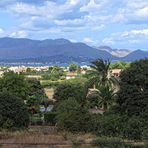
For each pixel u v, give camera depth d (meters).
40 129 57.81
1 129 55.38
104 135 49.00
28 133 48.53
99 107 96.62
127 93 58.50
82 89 105.62
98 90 93.69
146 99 57.41
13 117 57.91
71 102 67.62
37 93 116.19
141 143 40.47
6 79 99.31
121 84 60.06
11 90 98.56
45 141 38.84
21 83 100.75
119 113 59.16
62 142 38.75
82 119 53.25
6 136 44.78
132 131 47.19
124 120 51.59
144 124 49.22
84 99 97.50
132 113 57.59
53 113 79.44
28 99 104.25
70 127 53.00
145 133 46.91
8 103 58.50
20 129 57.16
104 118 51.84
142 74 58.62
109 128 49.09
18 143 37.47
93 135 48.59
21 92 100.25
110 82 93.75
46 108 118.75
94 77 95.44
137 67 59.72
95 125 51.78
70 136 44.94
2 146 35.31
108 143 38.31
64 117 54.06
